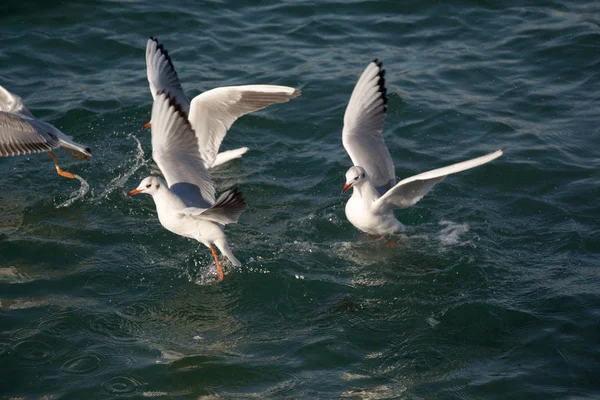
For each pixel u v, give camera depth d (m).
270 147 14.57
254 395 8.95
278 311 10.56
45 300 10.50
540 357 9.58
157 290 10.92
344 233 12.36
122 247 11.81
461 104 15.76
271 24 18.75
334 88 16.22
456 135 14.82
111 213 12.66
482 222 12.48
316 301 10.76
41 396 8.83
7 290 10.66
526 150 14.27
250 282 11.09
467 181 13.51
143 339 9.89
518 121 15.25
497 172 13.68
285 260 11.57
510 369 9.38
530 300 10.62
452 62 17.30
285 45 17.91
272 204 13.00
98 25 18.31
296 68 16.94
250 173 13.78
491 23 18.88
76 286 10.86
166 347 9.75
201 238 10.69
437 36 18.39
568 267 11.30
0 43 17.45
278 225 12.47
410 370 9.39
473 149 14.37
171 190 10.55
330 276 11.28
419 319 10.34
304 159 14.23
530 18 19.05
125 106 15.55
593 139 14.66
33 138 11.06
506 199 13.06
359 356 9.63
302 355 9.63
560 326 10.07
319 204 13.05
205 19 18.81
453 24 18.84
